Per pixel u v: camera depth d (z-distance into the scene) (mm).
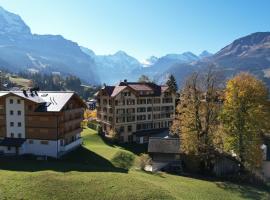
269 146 78812
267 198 56312
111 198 47562
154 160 74688
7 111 80500
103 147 96562
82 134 117625
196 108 66250
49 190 49000
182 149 68625
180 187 57062
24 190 48594
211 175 69750
